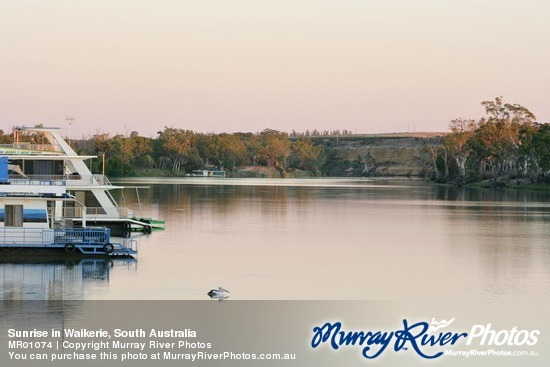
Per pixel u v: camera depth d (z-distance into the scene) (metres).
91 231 66.62
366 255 75.69
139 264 66.50
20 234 65.00
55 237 65.38
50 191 65.62
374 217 119.25
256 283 60.34
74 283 57.75
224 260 70.75
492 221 113.00
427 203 156.75
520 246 83.12
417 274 65.19
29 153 81.62
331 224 106.81
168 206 137.00
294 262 70.69
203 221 108.25
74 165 84.88
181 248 78.00
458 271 66.75
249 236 90.19
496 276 64.56
